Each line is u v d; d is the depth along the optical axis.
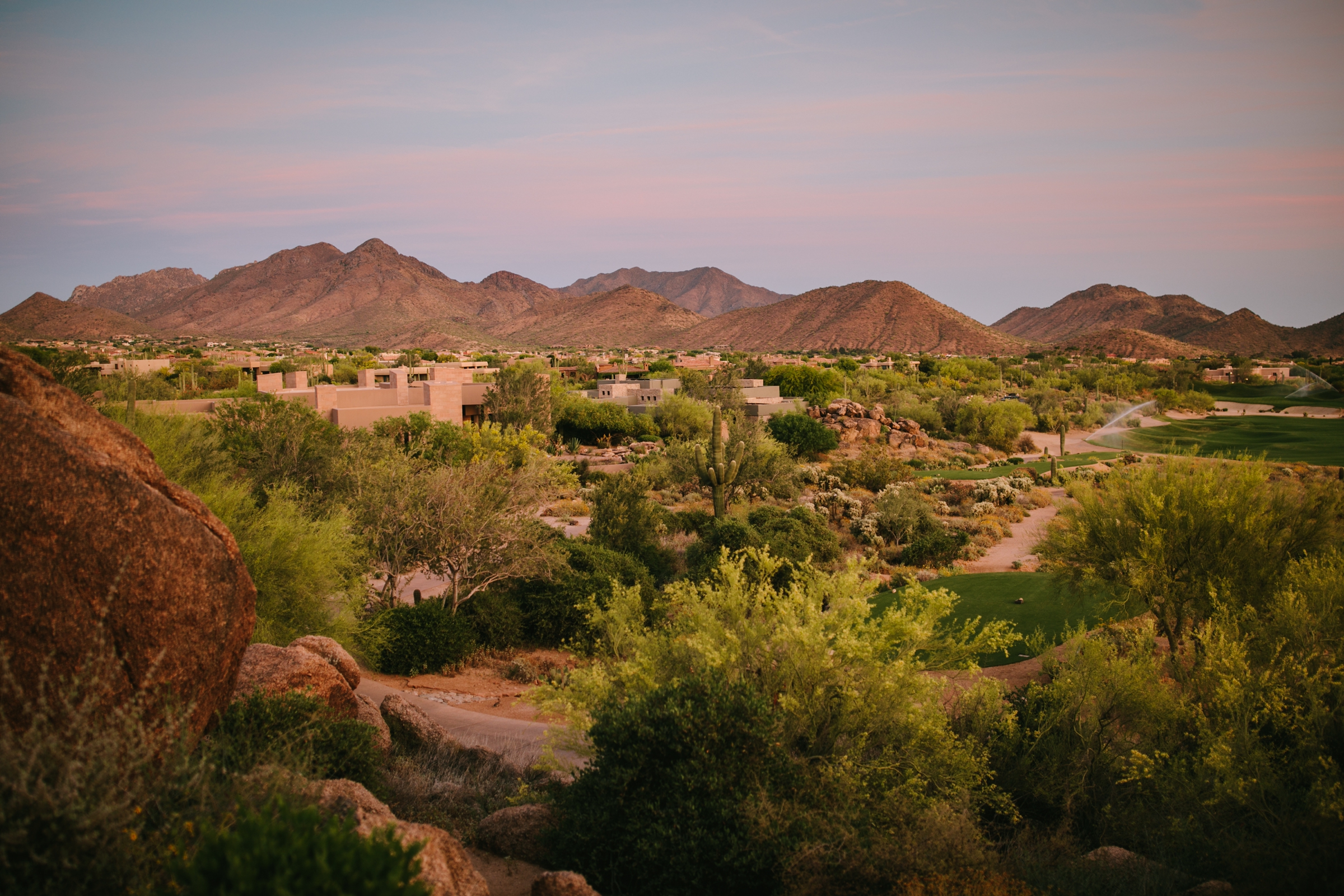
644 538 28.11
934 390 102.69
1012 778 8.82
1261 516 13.20
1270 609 10.85
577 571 22.69
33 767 4.19
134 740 4.70
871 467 52.75
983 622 18.22
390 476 20.75
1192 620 14.05
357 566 18.78
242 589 6.19
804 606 9.05
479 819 8.19
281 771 5.29
